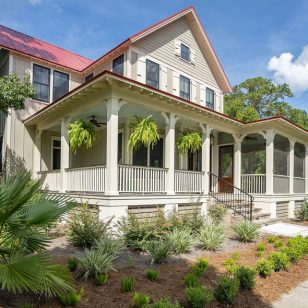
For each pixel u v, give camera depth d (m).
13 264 3.24
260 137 14.31
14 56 12.83
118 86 8.05
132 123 10.68
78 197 9.06
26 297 3.90
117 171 8.10
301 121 35.91
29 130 13.15
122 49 12.30
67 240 7.11
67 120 10.44
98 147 13.34
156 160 12.51
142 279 4.77
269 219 11.49
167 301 3.67
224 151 15.20
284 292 4.76
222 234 7.46
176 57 14.01
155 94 8.67
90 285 4.41
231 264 5.68
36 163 12.92
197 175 10.85
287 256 6.09
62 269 3.66
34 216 3.83
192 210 10.26
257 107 39.25
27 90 10.18
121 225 7.07
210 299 3.91
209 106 15.84
